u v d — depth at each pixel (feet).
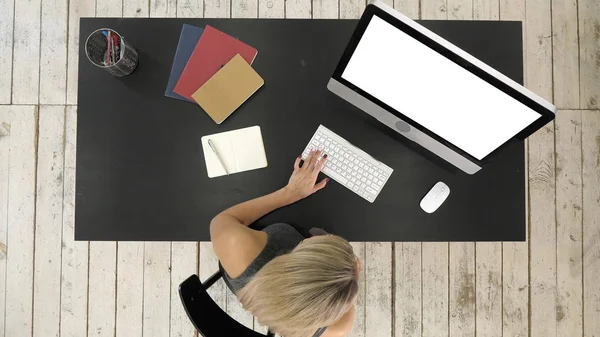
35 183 6.40
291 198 3.96
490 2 6.47
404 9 6.43
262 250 3.66
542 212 6.45
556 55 6.50
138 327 6.34
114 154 4.08
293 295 2.78
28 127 6.42
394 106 3.52
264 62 4.15
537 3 6.49
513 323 6.38
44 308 6.32
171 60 4.12
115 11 6.42
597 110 6.47
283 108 4.13
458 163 3.88
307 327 2.87
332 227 4.07
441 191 4.00
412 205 4.08
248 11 6.40
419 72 3.04
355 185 4.05
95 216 4.05
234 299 6.30
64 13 6.45
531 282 6.39
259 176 4.10
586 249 6.42
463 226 4.08
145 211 4.07
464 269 6.37
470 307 6.35
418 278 6.35
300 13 6.41
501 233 4.07
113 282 6.34
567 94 6.49
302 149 4.12
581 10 6.50
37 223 6.37
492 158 3.50
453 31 4.12
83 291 6.33
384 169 4.05
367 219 4.08
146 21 4.13
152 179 4.08
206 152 4.08
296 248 3.01
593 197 6.44
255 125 4.13
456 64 2.82
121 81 4.10
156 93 4.10
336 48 4.16
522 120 2.93
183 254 6.35
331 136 4.05
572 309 6.39
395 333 6.33
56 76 6.45
